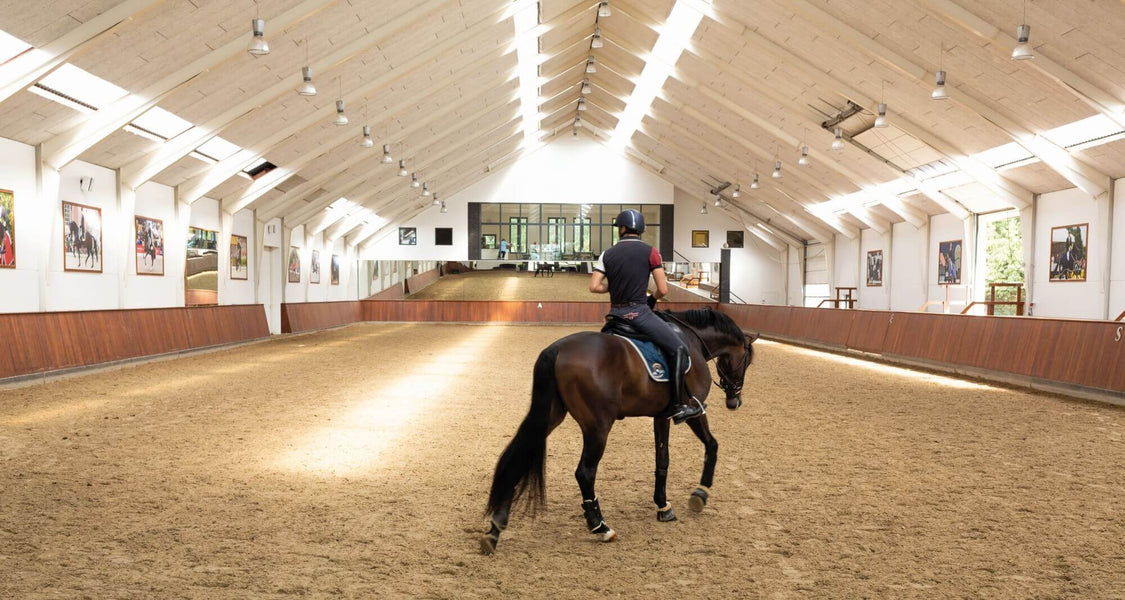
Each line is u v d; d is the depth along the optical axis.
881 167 22.89
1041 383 12.65
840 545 4.62
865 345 20.39
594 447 4.61
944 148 18.84
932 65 15.21
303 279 30.78
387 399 11.02
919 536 4.81
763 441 8.07
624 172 38.44
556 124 35.59
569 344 4.69
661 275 5.13
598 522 4.64
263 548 4.48
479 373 14.66
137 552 4.39
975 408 10.55
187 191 20.02
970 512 5.37
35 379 12.36
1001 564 4.30
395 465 6.77
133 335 15.80
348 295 37.59
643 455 7.30
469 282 37.97
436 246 38.28
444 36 17.84
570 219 38.28
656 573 4.13
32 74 11.11
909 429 8.84
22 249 13.95
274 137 19.75
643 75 25.28
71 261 15.53
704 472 5.36
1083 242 17.48
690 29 19.73
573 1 19.83
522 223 38.25
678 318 5.58
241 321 21.92
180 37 12.80
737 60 19.81
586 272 37.97
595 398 4.57
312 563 4.24
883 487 6.10
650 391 4.85
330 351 19.75
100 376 13.43
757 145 25.72
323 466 6.70
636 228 5.20
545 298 37.59
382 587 3.89
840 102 19.59
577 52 25.17
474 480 6.25
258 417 9.29
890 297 27.70
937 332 16.67
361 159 25.81
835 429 8.83
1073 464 6.98
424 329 31.81
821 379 14.27
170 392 11.43
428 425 8.90
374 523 5.02
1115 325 11.24
